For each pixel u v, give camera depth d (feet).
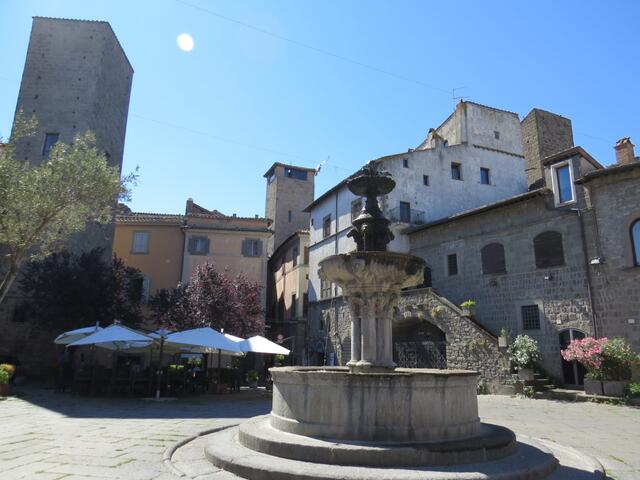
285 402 24.11
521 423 38.60
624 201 59.82
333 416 21.98
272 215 158.51
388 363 27.89
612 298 59.52
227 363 99.91
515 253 72.49
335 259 28.25
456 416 22.90
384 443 20.79
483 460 20.71
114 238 111.34
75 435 29.48
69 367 66.33
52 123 98.58
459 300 80.23
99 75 102.37
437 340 78.79
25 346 86.12
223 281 89.25
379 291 28.25
